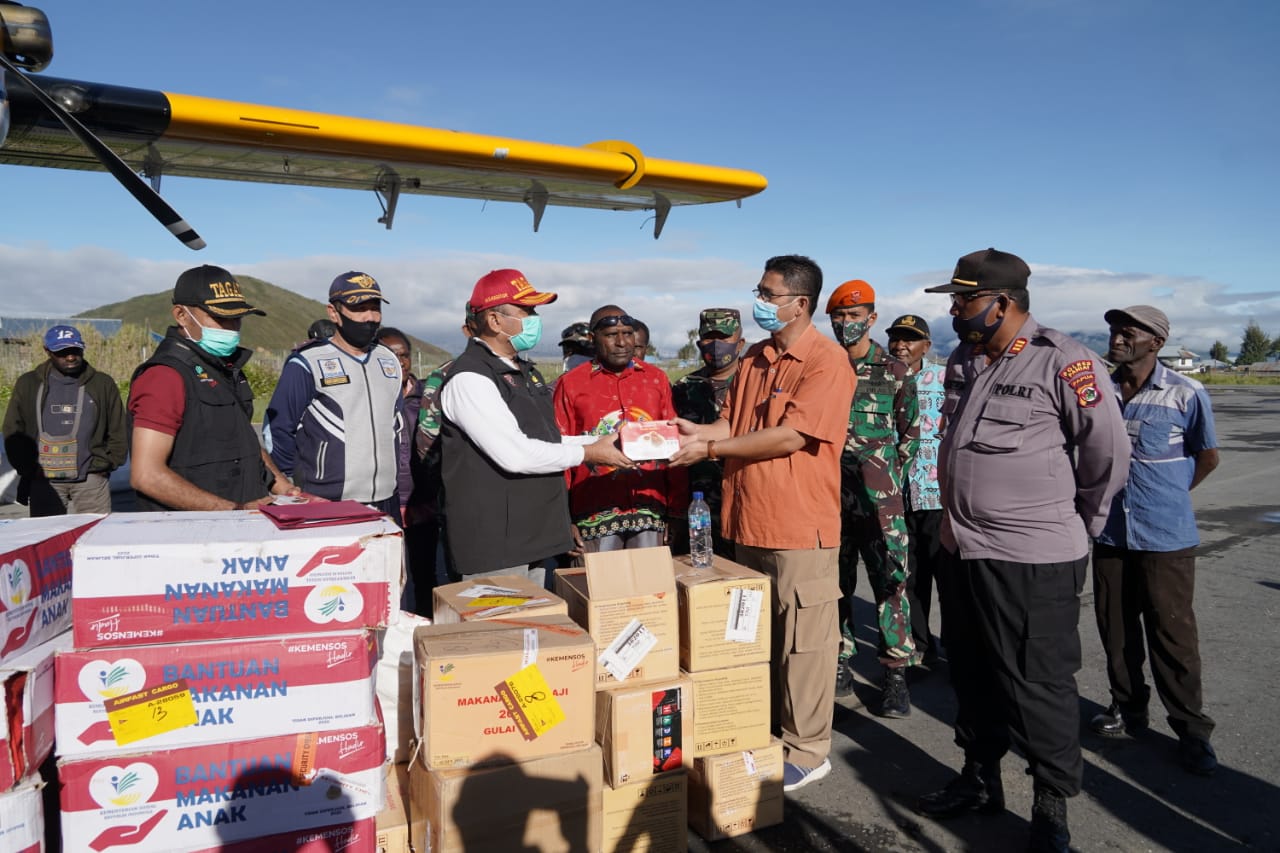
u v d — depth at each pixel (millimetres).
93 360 14180
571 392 4332
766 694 2992
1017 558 2793
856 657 4965
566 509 3289
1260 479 12078
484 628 2578
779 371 3387
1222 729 3811
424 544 4797
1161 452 3494
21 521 2154
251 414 3279
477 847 2346
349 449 3543
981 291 2875
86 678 1862
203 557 1939
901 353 4812
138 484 2807
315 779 2039
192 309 2998
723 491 3568
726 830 2951
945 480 3041
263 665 1985
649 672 2805
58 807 1981
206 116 3438
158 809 1931
